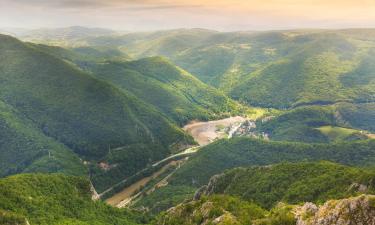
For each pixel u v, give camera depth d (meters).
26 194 193.75
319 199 189.25
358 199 98.25
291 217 116.69
